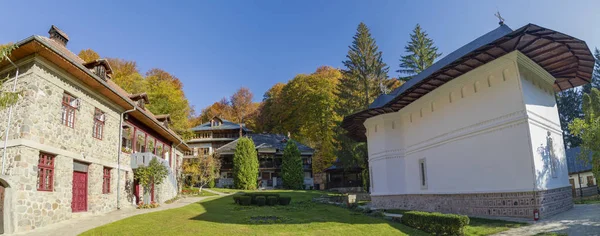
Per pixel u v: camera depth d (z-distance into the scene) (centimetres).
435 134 1992
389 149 2330
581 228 1132
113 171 1741
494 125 1585
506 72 1550
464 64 1623
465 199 1723
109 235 1099
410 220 1439
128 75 3975
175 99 4184
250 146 4281
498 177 1548
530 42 1405
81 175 1501
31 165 1170
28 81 1214
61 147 1331
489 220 1448
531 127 1459
